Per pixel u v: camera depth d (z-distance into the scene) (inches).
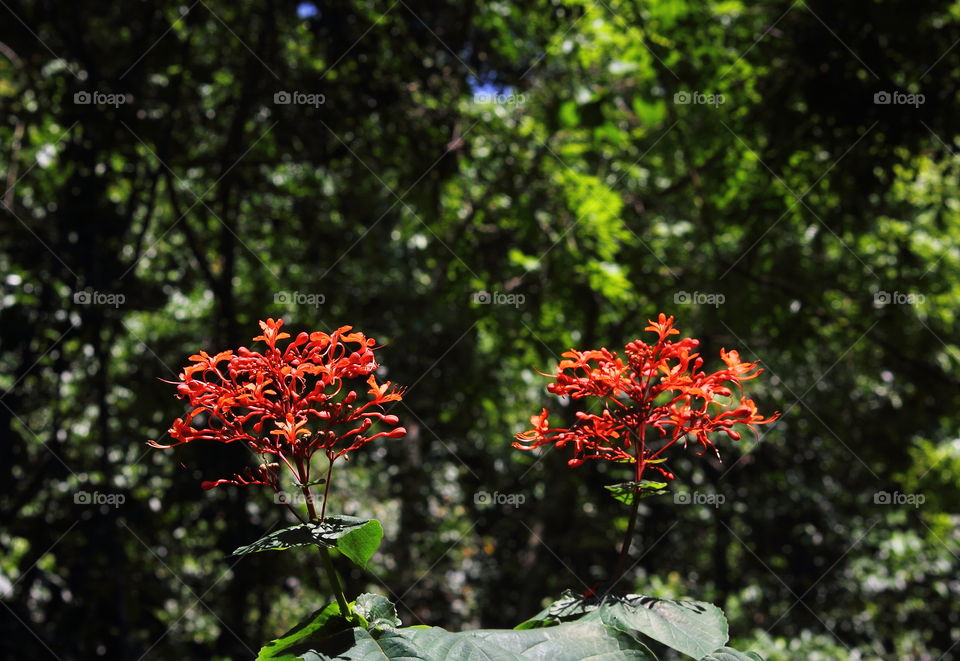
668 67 295.6
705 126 317.1
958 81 275.3
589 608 69.9
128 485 274.5
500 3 298.7
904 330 359.6
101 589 237.1
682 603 69.1
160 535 279.6
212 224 307.7
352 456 311.4
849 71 271.9
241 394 64.9
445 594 390.9
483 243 330.0
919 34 277.3
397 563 342.3
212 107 302.4
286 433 65.1
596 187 303.3
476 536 405.1
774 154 305.1
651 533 393.7
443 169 286.8
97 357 251.3
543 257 322.0
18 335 240.8
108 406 277.7
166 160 263.6
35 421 277.6
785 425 382.9
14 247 251.6
